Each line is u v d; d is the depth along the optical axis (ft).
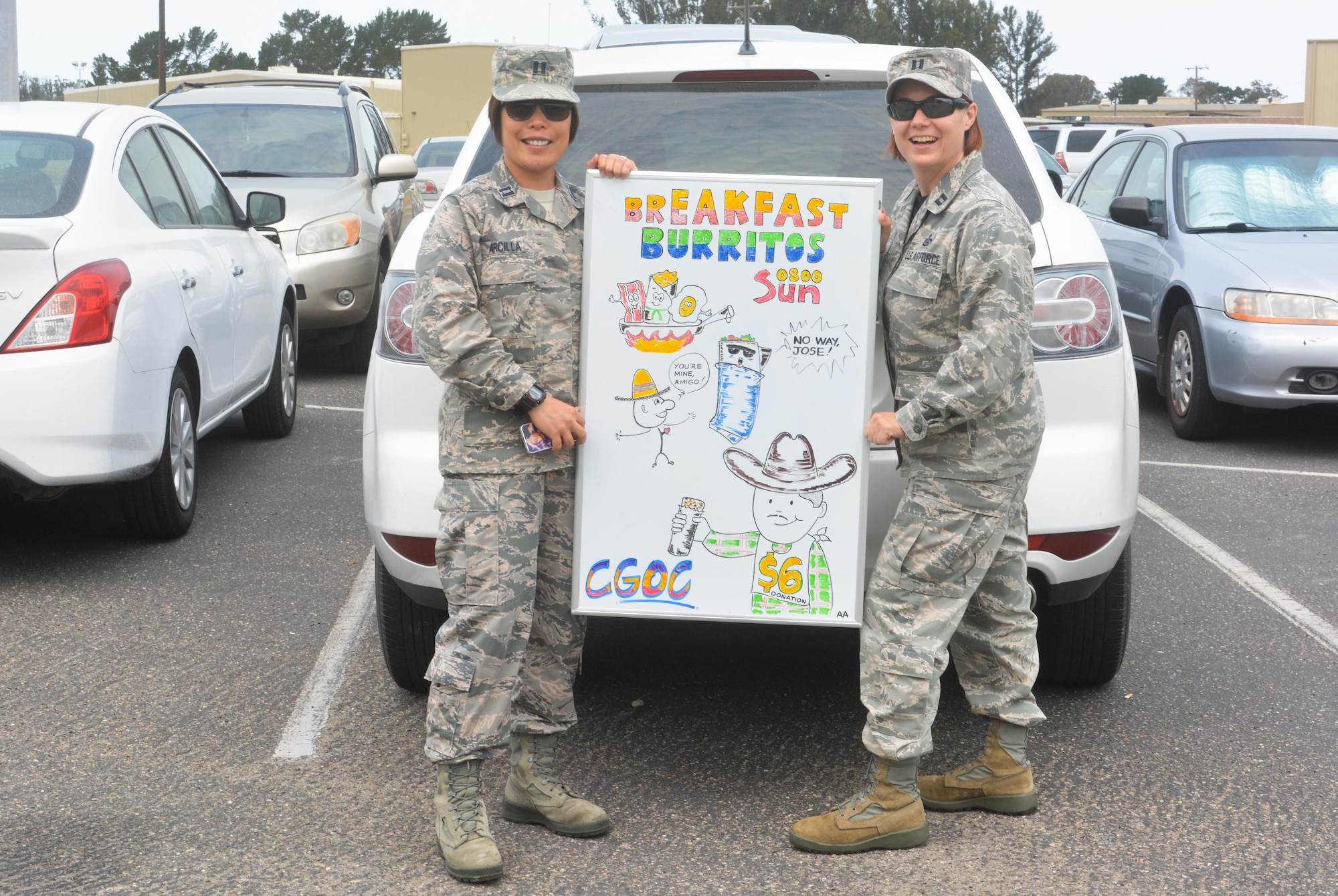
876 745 10.06
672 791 11.25
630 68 12.96
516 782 10.65
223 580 16.89
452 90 106.52
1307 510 21.09
